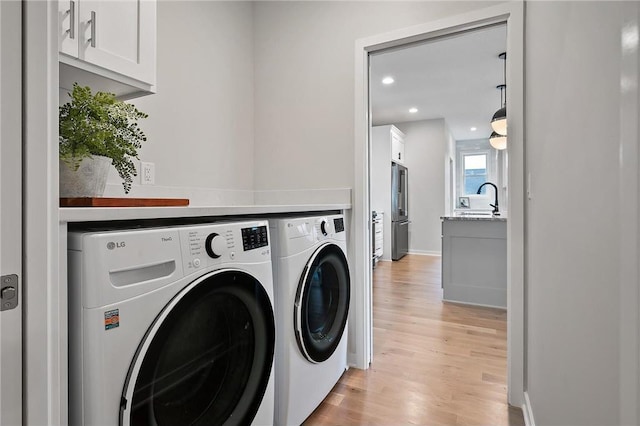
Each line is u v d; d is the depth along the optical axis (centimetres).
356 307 206
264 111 238
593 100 71
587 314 75
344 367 188
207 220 123
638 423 51
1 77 55
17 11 58
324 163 216
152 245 84
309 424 151
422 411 161
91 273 72
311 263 152
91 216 75
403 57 375
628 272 54
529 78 155
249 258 116
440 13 185
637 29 51
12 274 57
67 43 107
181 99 188
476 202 854
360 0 206
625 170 55
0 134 55
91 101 111
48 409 61
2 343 55
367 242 210
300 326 143
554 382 105
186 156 190
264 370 123
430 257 628
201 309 100
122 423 76
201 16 201
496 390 179
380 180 596
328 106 215
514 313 166
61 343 70
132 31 128
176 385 93
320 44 218
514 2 167
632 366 53
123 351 77
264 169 237
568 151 90
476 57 376
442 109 581
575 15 84
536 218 138
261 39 240
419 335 256
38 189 60
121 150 119
